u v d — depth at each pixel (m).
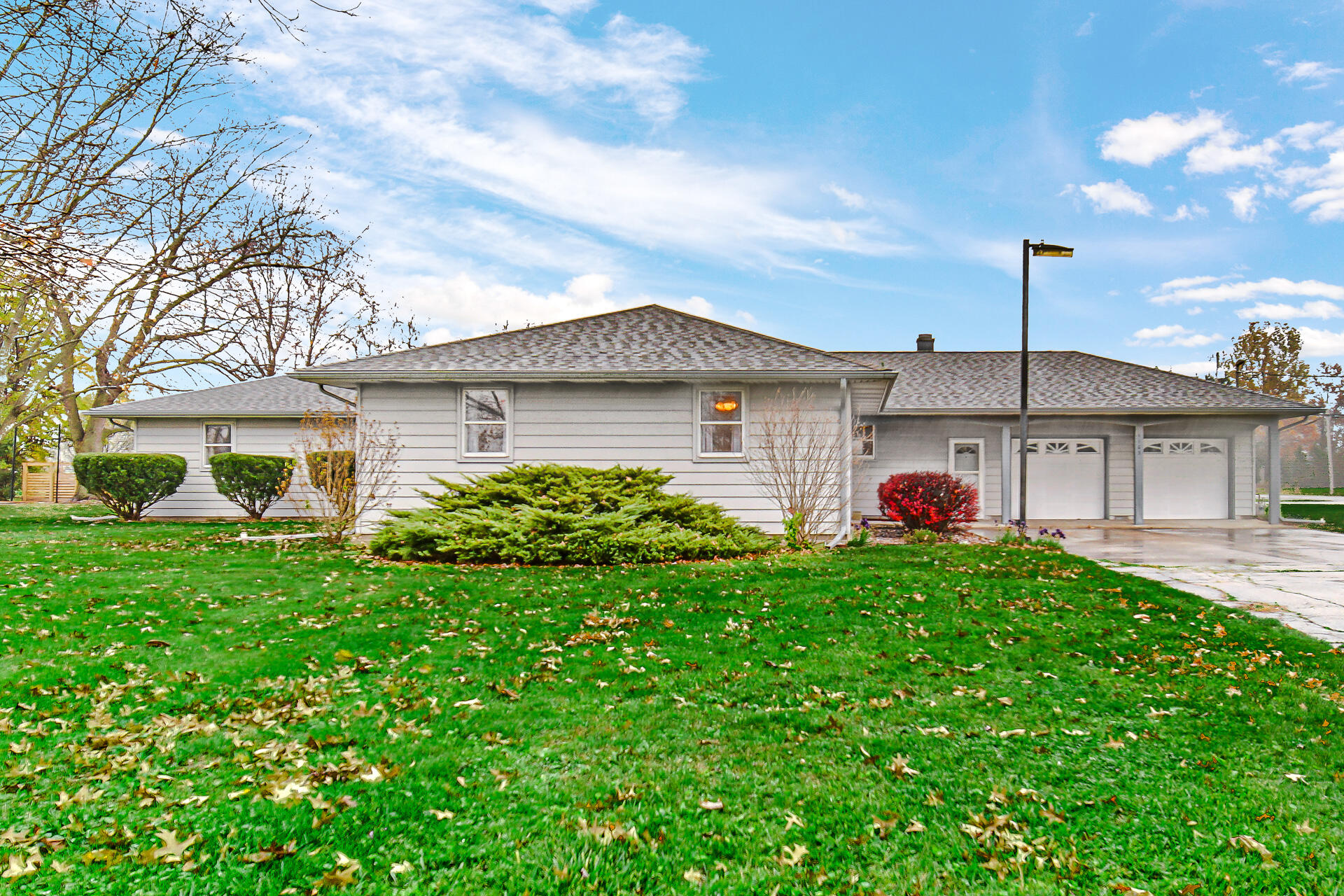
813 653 5.62
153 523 16.78
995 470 18.67
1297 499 29.67
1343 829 3.03
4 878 2.55
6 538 12.99
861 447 17.20
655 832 2.97
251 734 3.94
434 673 5.10
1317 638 6.03
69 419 22.72
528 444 13.03
